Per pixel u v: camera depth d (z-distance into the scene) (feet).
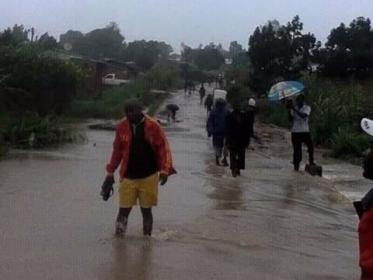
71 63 122.83
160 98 217.77
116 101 147.23
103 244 30.58
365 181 60.29
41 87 110.63
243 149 58.44
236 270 27.66
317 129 95.20
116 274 26.07
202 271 27.17
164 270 26.94
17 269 26.16
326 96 107.14
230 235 34.09
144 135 31.48
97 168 58.39
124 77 279.08
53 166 58.29
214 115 66.80
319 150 90.17
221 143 66.69
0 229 32.78
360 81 156.35
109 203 41.09
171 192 46.68
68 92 121.19
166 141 31.58
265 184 53.72
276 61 173.88
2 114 87.56
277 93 63.26
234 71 215.10
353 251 32.81
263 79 173.58
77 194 44.06
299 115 62.75
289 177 58.75
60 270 26.27
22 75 106.73
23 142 74.43
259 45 174.70
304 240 34.32
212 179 55.01
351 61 163.73
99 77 172.96
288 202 45.47
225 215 39.34
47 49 125.80
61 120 109.81
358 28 168.86
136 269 26.84
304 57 172.96
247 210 41.52
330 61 164.76
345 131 87.81
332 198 48.83
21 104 104.58
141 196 31.94
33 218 35.78
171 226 35.32
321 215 41.73
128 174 31.78
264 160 74.13
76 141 82.99
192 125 129.80
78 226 34.24
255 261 29.32
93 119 125.29
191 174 57.62
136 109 31.17
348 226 39.04
